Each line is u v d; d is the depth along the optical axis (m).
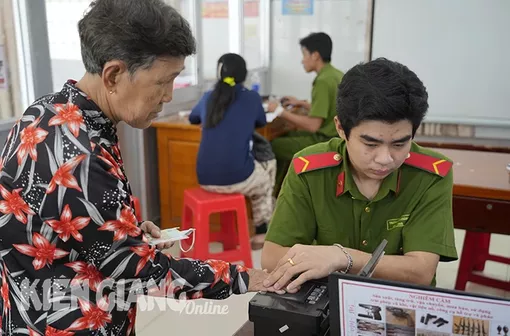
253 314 0.96
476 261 2.90
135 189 3.50
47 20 2.69
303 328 0.92
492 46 4.19
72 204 0.92
